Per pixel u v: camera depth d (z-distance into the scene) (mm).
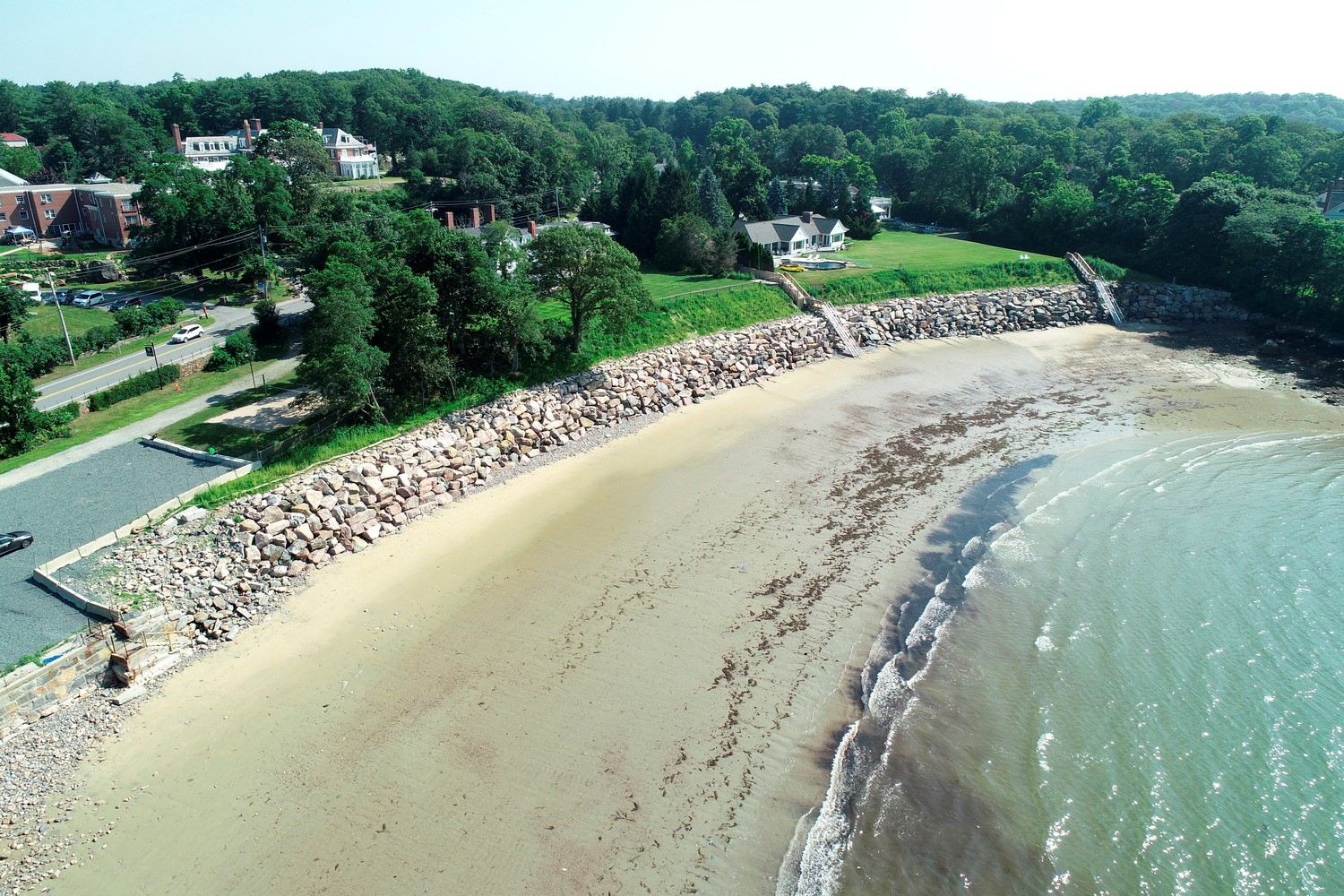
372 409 44094
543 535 37875
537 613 32125
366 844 22297
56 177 125312
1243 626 31000
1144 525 38375
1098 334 71438
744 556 36156
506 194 109125
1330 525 38000
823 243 93625
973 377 60375
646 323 60500
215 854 22047
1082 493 41656
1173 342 68750
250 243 79062
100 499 37625
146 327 64125
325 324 42219
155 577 32281
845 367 62594
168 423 46625
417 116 139875
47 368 55844
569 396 50719
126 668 28078
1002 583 33938
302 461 39906
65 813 23312
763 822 22922
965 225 111312
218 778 24500
